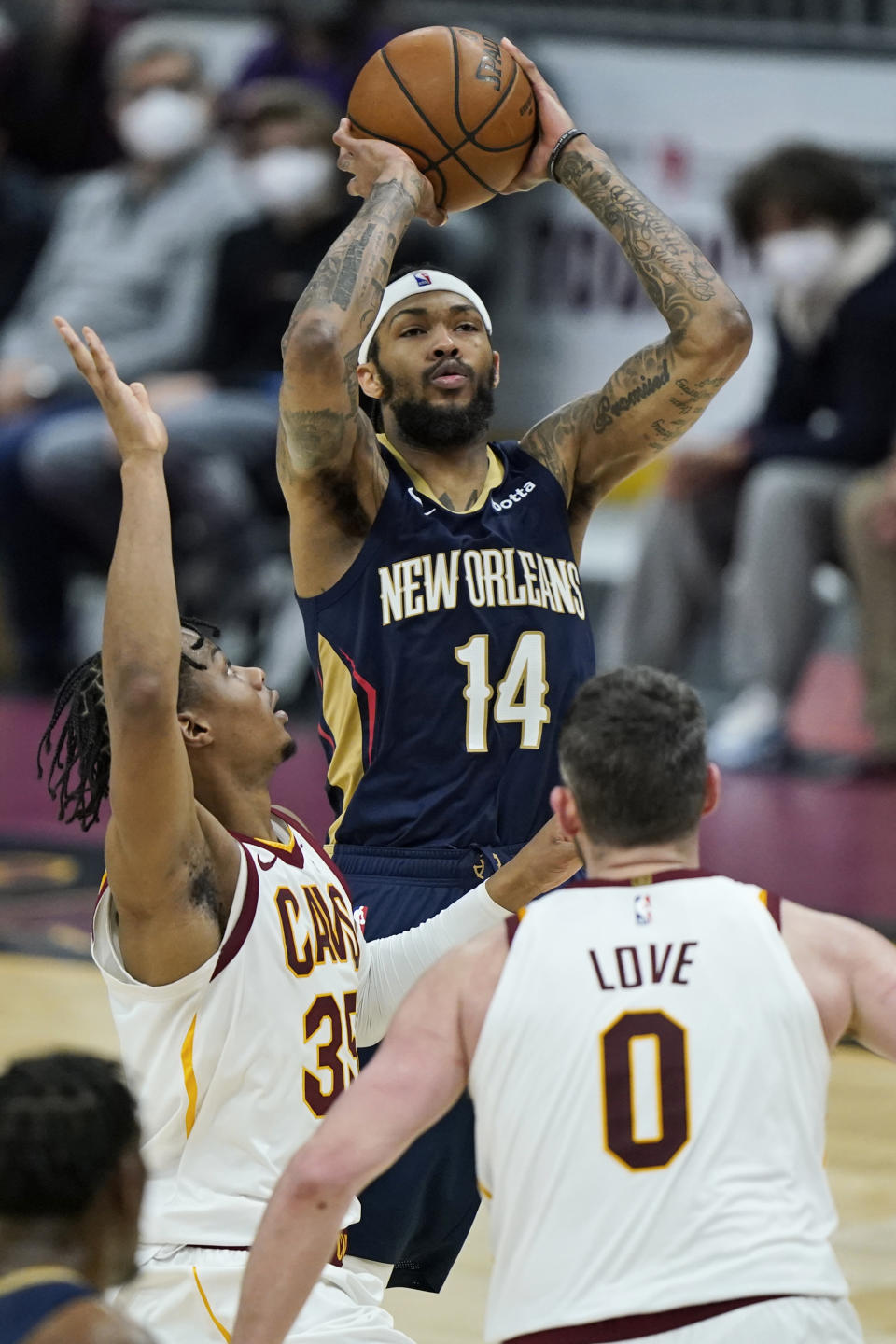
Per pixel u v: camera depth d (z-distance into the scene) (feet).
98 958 35.99
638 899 30.35
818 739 122.31
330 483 44.80
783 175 109.70
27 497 127.44
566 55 129.08
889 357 109.19
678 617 114.52
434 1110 29.76
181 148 125.39
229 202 125.18
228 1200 35.58
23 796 108.47
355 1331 35.53
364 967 40.96
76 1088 25.79
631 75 128.06
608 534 136.26
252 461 121.80
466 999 30.09
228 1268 34.99
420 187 46.50
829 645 145.38
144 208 127.03
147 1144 36.06
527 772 45.11
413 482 46.24
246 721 38.24
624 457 48.34
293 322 42.39
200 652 38.34
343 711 46.11
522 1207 29.07
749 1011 29.43
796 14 137.59
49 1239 25.35
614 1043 29.17
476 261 119.14
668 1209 28.35
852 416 109.81
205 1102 35.88
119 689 33.30
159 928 34.96
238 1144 35.99
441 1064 29.81
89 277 127.03
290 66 131.23
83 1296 24.67
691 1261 28.07
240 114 127.03
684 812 30.89
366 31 130.62
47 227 136.05
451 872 44.50
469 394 46.26
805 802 105.70
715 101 126.93
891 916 83.61
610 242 127.54
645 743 30.63
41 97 141.28
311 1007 36.91
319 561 45.62
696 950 29.81
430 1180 44.32
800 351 111.75
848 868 91.81
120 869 34.50
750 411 126.31
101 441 123.24
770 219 110.11
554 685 45.55
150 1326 34.63
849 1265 52.21
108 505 125.39
